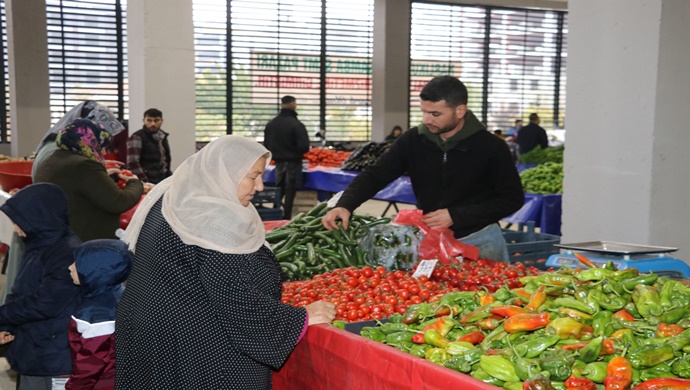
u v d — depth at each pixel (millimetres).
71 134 4191
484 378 2025
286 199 9367
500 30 16922
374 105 15359
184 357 2213
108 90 14203
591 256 3281
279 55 15305
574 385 1899
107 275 2867
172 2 7906
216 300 2197
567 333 2146
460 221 3672
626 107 4531
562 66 17688
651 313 2209
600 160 4707
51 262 3031
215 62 14805
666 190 4488
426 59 16297
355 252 3863
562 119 17938
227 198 2242
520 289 2539
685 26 4402
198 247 2207
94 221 4258
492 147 3766
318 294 3070
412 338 2385
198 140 14961
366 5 15867
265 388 2410
